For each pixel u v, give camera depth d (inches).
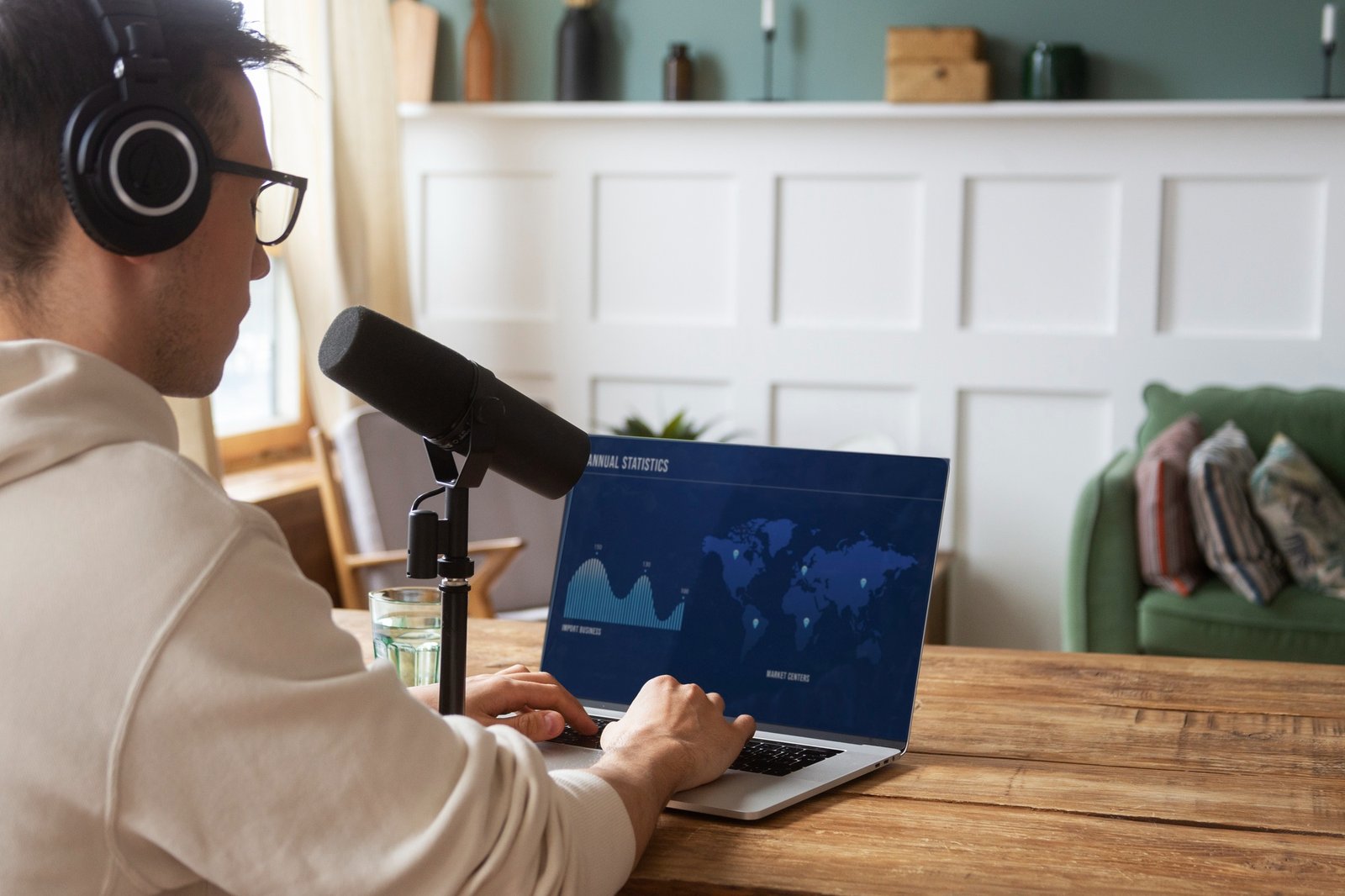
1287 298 145.6
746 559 50.2
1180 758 44.4
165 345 29.1
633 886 34.2
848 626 47.8
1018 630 154.4
